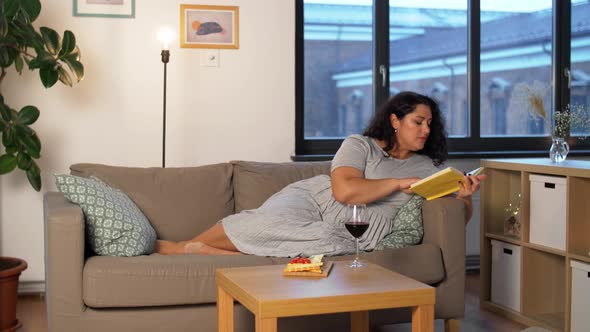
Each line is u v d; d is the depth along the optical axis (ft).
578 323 10.34
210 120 13.56
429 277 9.49
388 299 6.72
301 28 14.40
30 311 12.01
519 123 15.76
